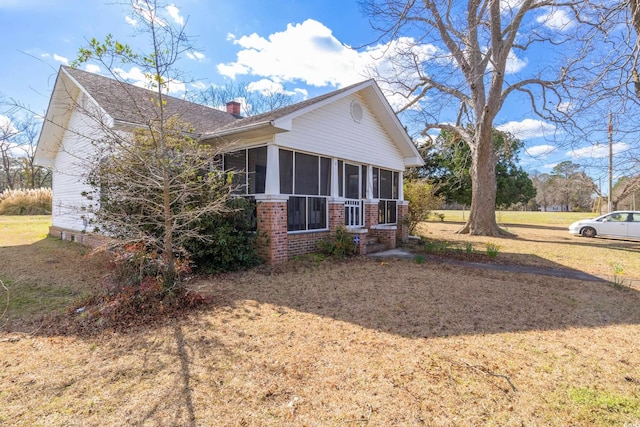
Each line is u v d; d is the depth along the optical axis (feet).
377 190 40.04
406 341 12.35
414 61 27.02
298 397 8.87
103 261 23.77
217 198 19.89
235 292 18.61
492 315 15.24
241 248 23.77
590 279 22.67
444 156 77.92
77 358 10.93
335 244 29.86
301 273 23.47
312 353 11.34
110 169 18.51
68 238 37.78
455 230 61.77
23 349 11.57
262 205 25.99
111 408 8.37
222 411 8.29
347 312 15.49
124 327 13.37
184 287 16.39
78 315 14.56
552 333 13.21
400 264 27.61
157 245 17.51
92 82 28.91
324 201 31.68
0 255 29.25
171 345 11.89
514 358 11.08
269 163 26.27
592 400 8.79
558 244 41.55
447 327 13.74
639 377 9.94
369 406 8.52
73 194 37.40
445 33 30.78
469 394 9.03
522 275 23.76
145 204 16.94
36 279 21.12
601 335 13.05
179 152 18.10
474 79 27.48
